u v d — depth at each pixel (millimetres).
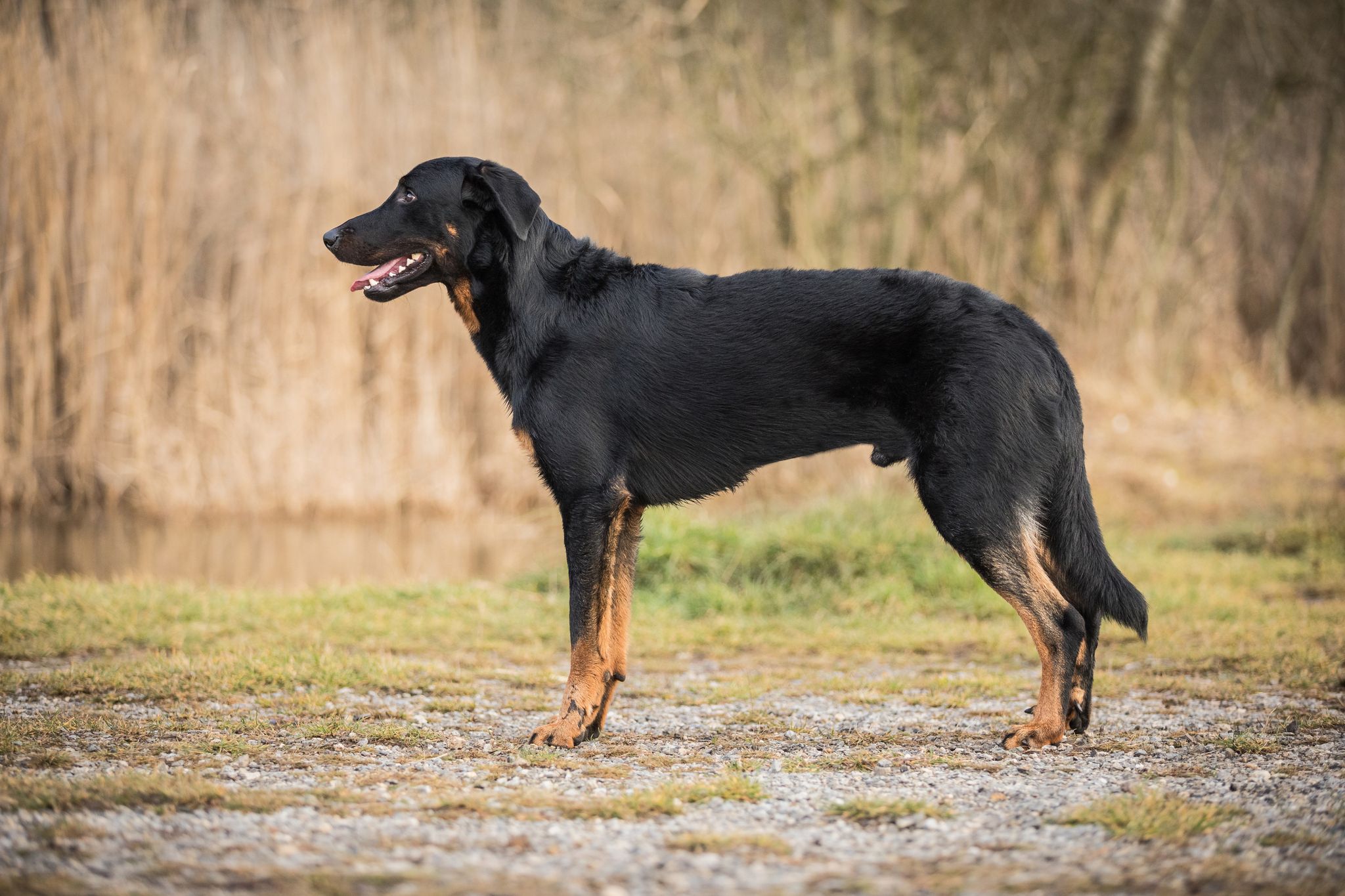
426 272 6277
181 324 16672
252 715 6250
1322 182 21531
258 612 9078
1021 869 3877
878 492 13562
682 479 6039
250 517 16406
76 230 16047
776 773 5266
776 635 8984
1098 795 4844
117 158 15992
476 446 17859
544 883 3711
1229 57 22547
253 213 16625
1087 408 19250
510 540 15352
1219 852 4023
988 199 20094
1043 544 5914
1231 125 22531
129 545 14234
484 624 9070
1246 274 22891
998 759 5504
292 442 16594
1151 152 21672
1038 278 20766
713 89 18062
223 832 4207
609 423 5926
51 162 15859
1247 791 4844
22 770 5086
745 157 17453
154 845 4016
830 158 17656
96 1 15945
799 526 11398
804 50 18562
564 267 6133
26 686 6793
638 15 18000
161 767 5180
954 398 5613
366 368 17297
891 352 5754
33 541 14203
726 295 5992
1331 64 21125
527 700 6758
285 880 3680
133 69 16000
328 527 16031
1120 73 20953
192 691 6684
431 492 17000
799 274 5980
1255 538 12164
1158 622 8906
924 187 19391
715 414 5898
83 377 16203
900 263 18828
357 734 5863
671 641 8805
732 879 3787
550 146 17750
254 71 16766
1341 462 16625
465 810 4559
